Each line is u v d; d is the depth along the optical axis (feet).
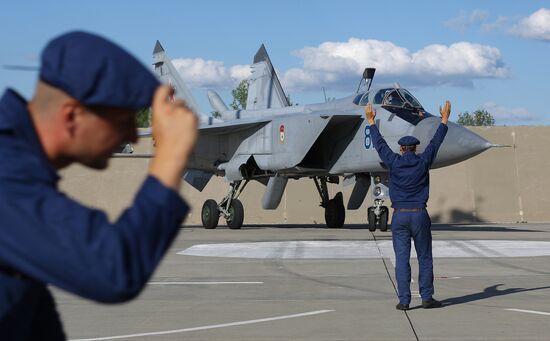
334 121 65.67
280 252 46.44
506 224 93.91
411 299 28.04
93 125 5.22
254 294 29.53
